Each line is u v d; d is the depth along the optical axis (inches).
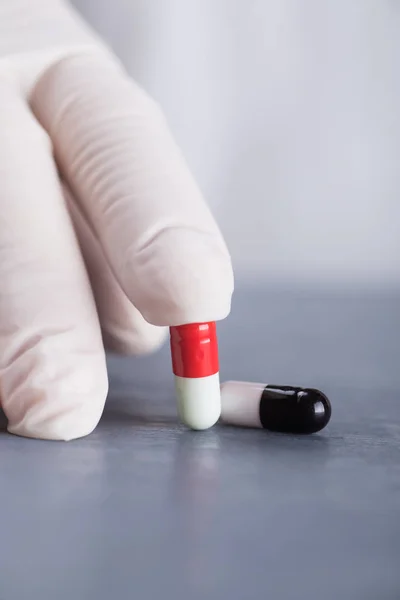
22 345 8.8
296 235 19.5
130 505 7.5
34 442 8.6
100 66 10.2
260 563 6.9
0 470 8.0
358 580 6.7
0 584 6.7
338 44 18.5
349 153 19.0
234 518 7.3
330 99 18.8
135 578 6.7
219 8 18.6
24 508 7.4
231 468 8.1
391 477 8.0
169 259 8.5
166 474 8.0
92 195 9.3
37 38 10.4
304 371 11.2
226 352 12.3
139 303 8.7
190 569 6.8
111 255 8.9
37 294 8.8
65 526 7.2
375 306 16.5
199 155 19.5
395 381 10.8
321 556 7.0
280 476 8.0
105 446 8.5
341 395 10.2
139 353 10.8
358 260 19.4
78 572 6.8
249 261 19.7
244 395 8.9
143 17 18.6
